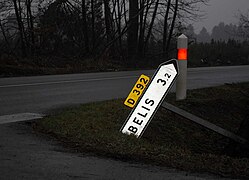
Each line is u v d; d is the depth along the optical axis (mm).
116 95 11344
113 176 4602
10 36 28859
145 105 6465
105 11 28719
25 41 27344
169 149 5871
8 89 12344
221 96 12172
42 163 4992
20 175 4543
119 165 5000
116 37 28797
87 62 23141
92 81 15180
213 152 8023
